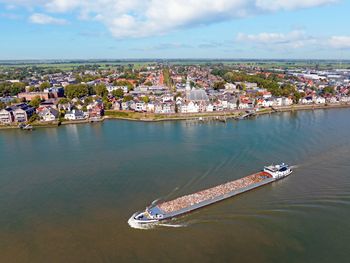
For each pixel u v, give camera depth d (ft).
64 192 469.98
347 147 643.45
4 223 391.24
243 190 453.99
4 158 636.48
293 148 645.51
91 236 360.28
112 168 559.38
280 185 478.18
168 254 327.67
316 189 457.68
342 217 383.86
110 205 427.33
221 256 323.16
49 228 378.32
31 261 322.14
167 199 439.22
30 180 517.14
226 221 383.65
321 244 337.93
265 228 367.25
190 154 625.82
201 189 467.11
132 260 319.88
